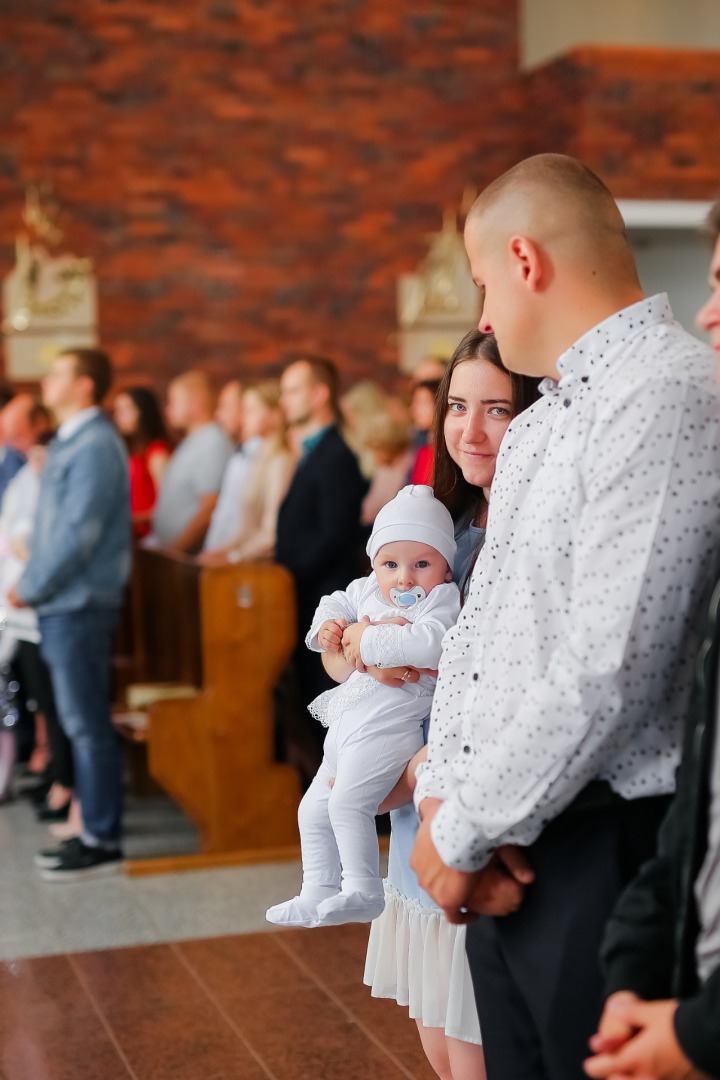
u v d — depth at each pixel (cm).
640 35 1008
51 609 453
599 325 154
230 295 955
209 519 673
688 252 934
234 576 463
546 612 153
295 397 507
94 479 450
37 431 683
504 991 166
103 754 457
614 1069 132
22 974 364
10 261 908
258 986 351
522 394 199
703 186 912
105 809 458
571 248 156
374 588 228
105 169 927
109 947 385
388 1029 321
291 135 962
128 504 466
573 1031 152
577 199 156
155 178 937
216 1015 332
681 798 138
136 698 509
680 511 142
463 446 206
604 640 142
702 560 144
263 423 662
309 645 234
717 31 1013
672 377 145
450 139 991
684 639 147
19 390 906
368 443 641
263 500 616
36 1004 343
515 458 165
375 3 971
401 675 216
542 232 156
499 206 159
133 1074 299
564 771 145
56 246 919
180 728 460
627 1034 134
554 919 153
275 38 954
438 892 157
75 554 446
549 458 155
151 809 564
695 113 907
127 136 930
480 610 171
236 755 465
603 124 895
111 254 931
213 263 952
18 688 609
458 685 173
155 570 583
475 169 997
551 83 944
